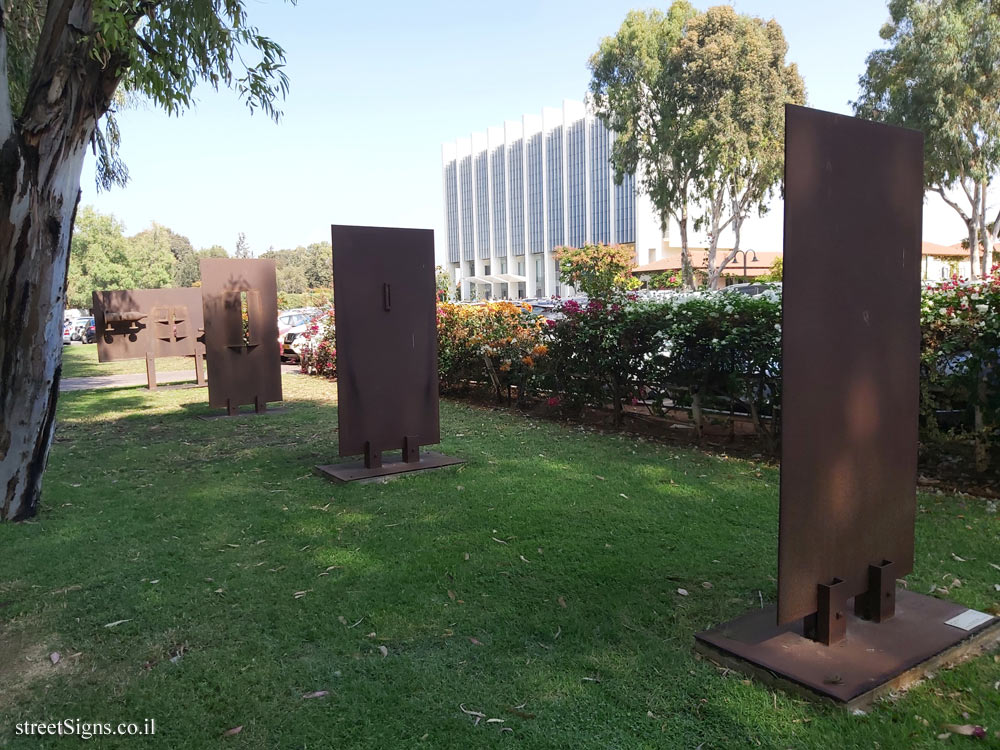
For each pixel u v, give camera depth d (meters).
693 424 7.08
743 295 6.54
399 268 5.89
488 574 3.60
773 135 28.12
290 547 4.09
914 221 2.91
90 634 3.05
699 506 4.70
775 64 28.91
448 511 4.70
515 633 2.96
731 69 27.33
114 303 12.26
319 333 14.57
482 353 9.50
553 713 2.39
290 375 14.81
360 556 3.91
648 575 3.55
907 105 25.31
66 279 4.85
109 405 10.60
